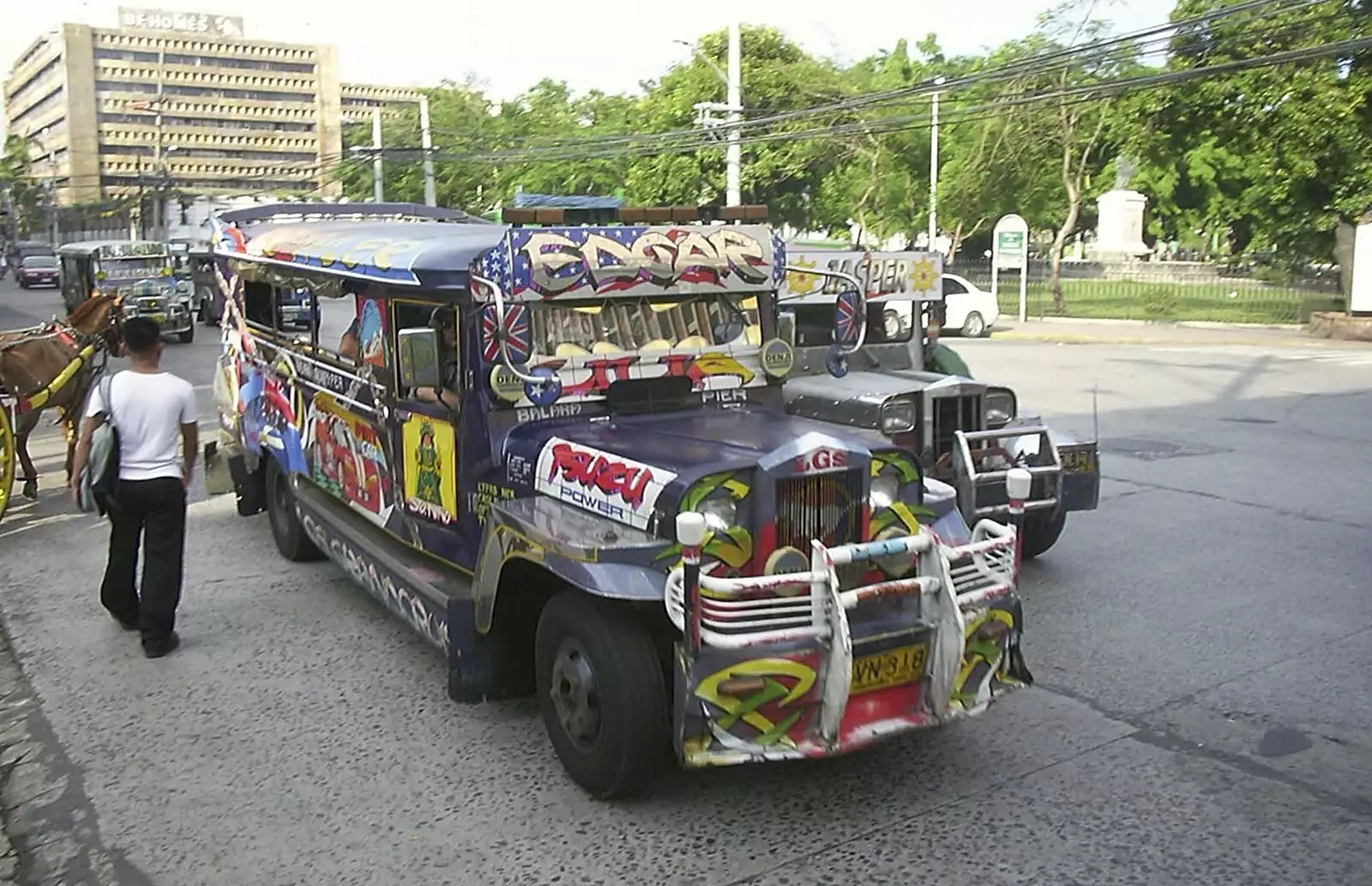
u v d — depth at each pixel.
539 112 52.84
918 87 19.88
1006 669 4.87
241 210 9.52
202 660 6.46
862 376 8.48
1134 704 5.65
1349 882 4.07
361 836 4.50
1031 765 4.99
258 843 4.46
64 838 4.54
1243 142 26.89
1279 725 5.39
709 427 5.29
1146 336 27.34
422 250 5.63
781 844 4.37
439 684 6.05
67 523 9.78
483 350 5.30
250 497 9.17
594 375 5.49
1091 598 7.34
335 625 7.01
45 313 37.12
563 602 4.72
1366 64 24.20
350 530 6.84
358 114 114.38
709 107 27.08
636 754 4.46
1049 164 34.44
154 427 6.41
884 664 4.45
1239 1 24.47
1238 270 38.12
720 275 5.78
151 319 6.50
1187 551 8.39
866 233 39.72
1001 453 7.74
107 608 6.86
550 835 4.47
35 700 5.93
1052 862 4.22
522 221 5.53
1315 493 10.20
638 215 5.85
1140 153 29.61
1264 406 15.55
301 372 7.62
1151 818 4.53
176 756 5.24
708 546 4.44
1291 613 6.98
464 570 5.68
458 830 4.52
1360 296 26.83
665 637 4.62
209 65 105.81
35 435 14.27
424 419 5.91
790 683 4.24
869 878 4.12
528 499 5.12
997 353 23.77
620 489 4.66
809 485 4.59
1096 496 8.02
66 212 102.69
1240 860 4.21
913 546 4.50
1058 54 16.25
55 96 107.19
